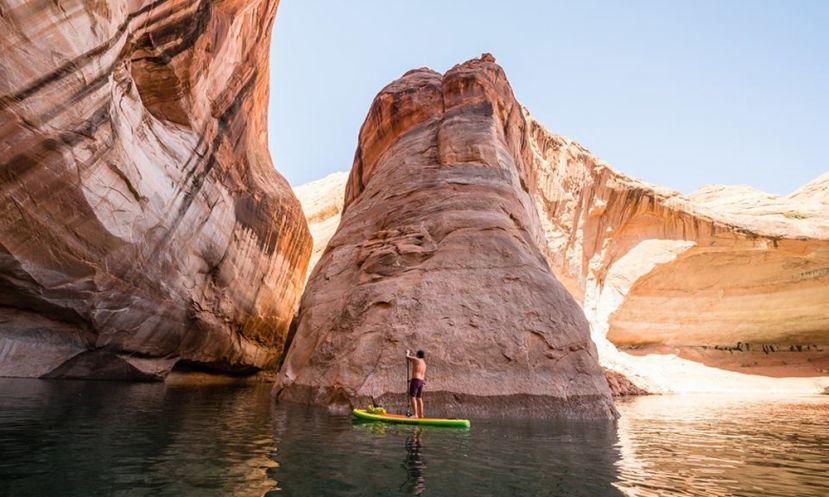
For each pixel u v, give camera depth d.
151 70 11.46
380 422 7.21
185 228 13.77
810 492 3.97
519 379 8.66
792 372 26.09
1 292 10.59
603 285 28.34
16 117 7.82
